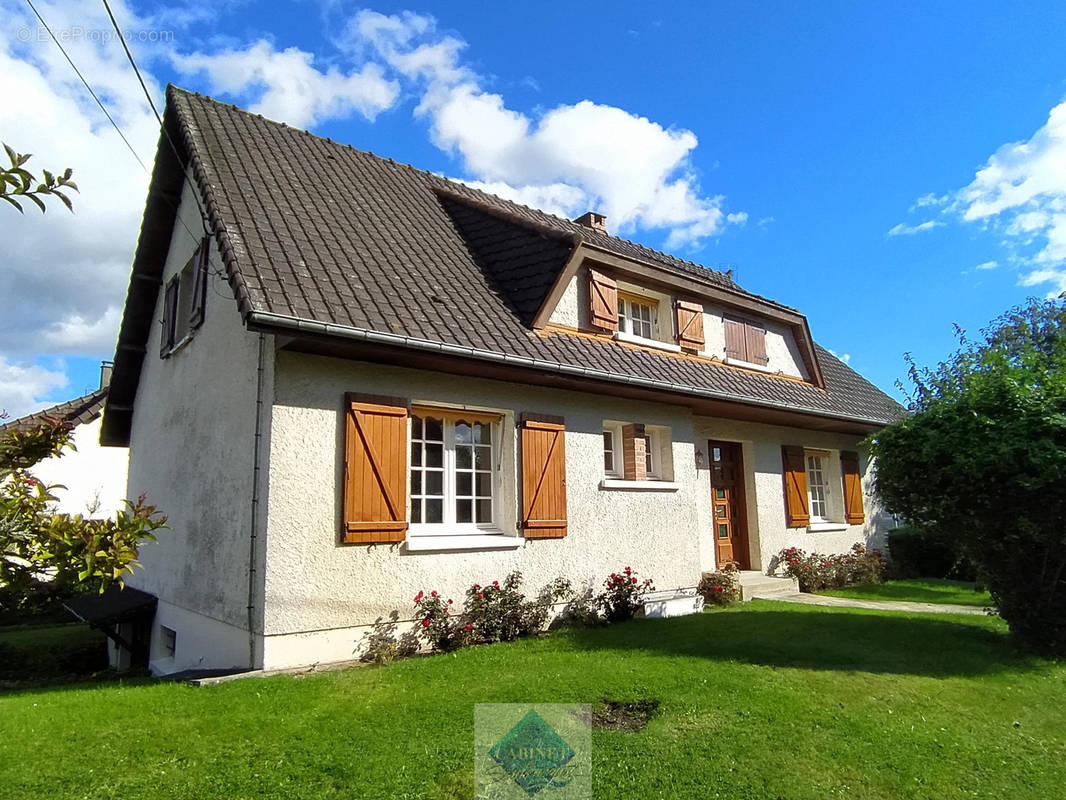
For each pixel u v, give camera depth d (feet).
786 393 42.14
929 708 18.13
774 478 44.29
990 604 35.42
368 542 22.98
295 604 21.38
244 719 16.12
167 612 29.86
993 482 22.98
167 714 16.51
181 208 33.88
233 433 24.56
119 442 42.86
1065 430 22.33
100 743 14.73
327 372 23.15
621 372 30.01
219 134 30.94
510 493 27.63
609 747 15.01
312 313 21.06
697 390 33.30
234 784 13.07
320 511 22.22
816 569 42.52
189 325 31.07
